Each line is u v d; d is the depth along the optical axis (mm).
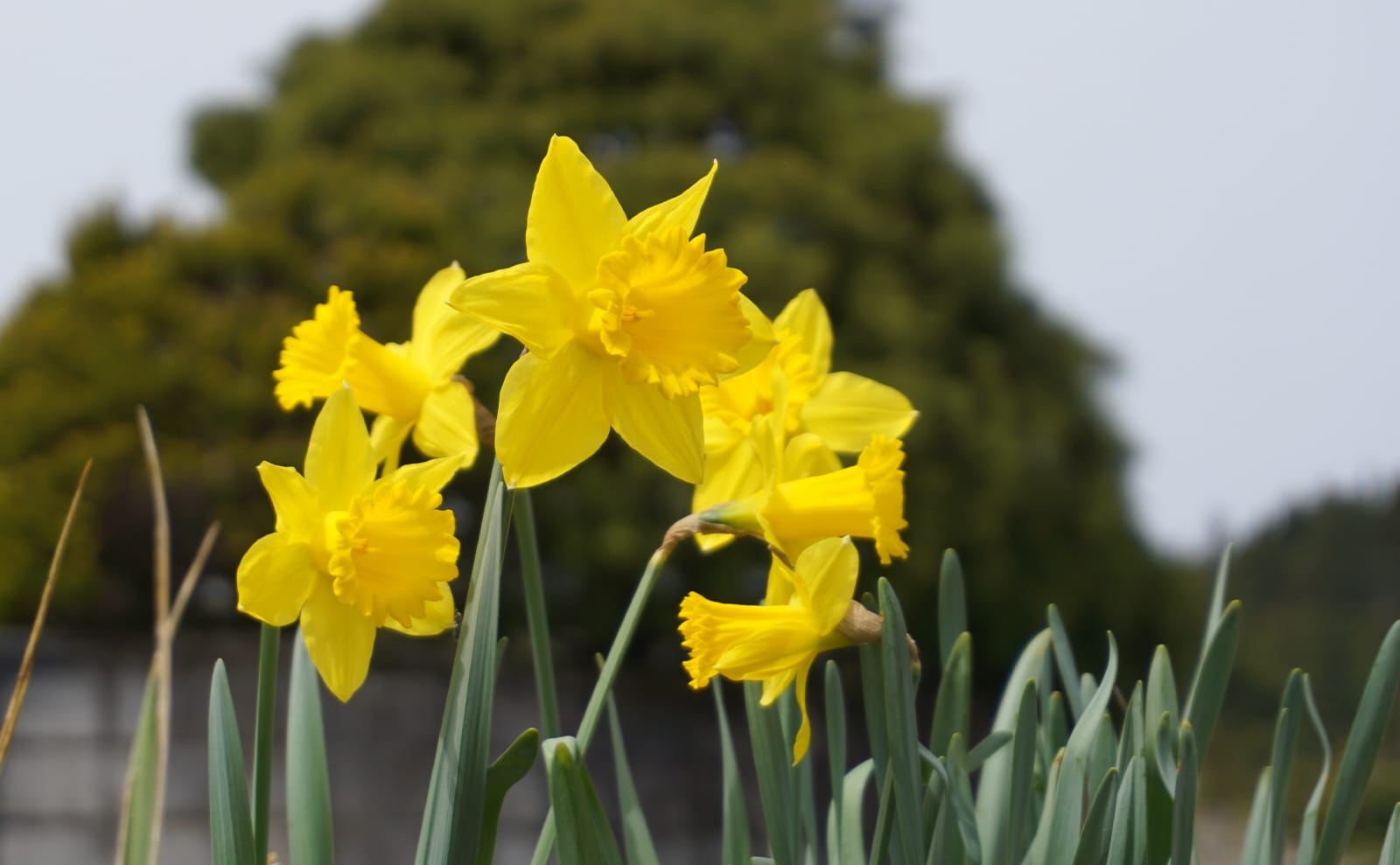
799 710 1210
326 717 8031
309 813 1273
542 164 1154
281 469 1110
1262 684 17562
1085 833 1037
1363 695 1145
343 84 13828
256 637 8875
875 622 1088
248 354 10523
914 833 1012
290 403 1396
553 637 11633
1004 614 12352
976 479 12391
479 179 13031
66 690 7605
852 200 13383
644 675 9828
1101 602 13250
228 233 10969
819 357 1523
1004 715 1358
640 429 1157
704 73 14086
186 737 7516
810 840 1321
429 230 11727
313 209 11656
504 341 10141
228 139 15578
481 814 993
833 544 1085
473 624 1032
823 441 1473
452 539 1118
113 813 7539
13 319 10938
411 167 13461
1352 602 18562
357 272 10992
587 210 1166
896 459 1224
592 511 11180
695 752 9312
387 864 7984
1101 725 1286
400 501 1098
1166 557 14180
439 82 14109
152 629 10109
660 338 1183
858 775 1393
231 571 10211
